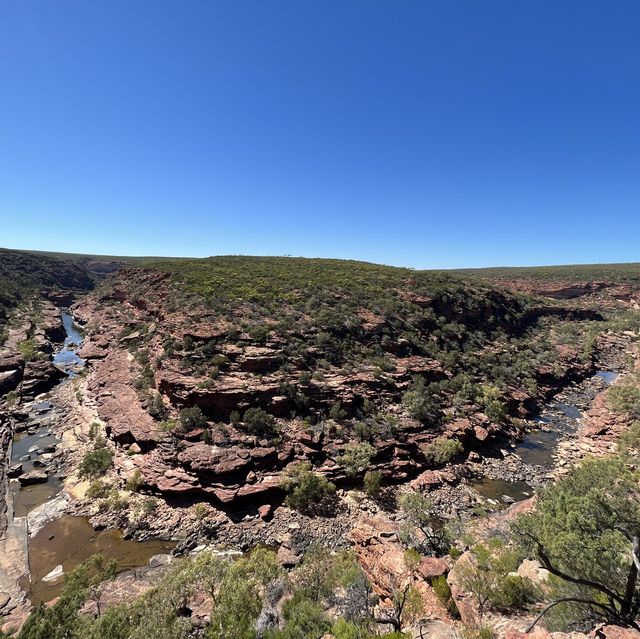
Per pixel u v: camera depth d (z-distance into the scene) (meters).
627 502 11.02
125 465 27.86
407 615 12.59
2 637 13.13
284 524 22.83
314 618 11.69
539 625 10.40
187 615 13.49
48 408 41.38
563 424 40.59
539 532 12.56
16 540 21.36
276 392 32.56
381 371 39.75
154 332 50.22
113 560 16.02
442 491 26.80
